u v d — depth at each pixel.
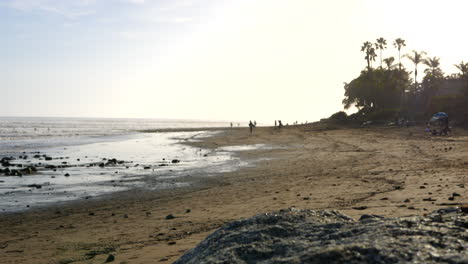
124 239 8.30
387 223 3.10
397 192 11.45
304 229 3.37
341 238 3.02
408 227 2.96
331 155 28.03
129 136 73.62
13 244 8.62
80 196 15.41
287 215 3.79
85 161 29.56
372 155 26.47
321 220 3.66
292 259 2.64
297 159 26.31
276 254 2.95
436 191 11.02
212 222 9.23
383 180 14.70
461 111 63.00
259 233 3.36
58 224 10.75
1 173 22.70
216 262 3.00
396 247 2.51
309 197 11.84
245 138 56.00
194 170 22.58
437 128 44.59
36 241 8.78
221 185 16.67
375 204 9.65
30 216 12.02
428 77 84.12
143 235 8.52
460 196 9.84
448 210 4.06
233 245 3.30
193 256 3.54
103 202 14.02
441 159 21.30
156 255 6.46
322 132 62.34
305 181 16.02
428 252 2.39
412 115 74.56
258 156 30.02
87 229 9.78
